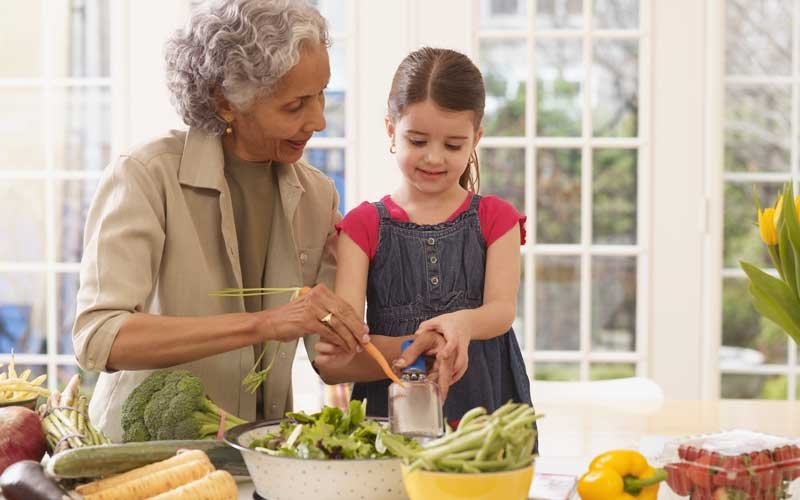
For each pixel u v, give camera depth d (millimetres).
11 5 5008
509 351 2000
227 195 1841
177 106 1848
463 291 1941
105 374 1892
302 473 1352
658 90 3965
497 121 4074
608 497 1331
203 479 1350
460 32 3986
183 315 1820
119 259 1718
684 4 3939
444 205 1970
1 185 4953
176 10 4043
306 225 1993
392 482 1357
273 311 1661
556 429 2709
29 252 4934
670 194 3982
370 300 1985
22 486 1297
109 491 1329
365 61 4000
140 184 1777
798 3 4246
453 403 1919
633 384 3199
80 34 4953
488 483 1201
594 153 4055
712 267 3971
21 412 1559
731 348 5797
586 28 4004
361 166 4023
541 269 4098
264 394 1936
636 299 4070
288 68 1709
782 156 5539
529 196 4055
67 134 4938
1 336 4895
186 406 1625
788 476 1392
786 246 1851
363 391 1982
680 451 1413
